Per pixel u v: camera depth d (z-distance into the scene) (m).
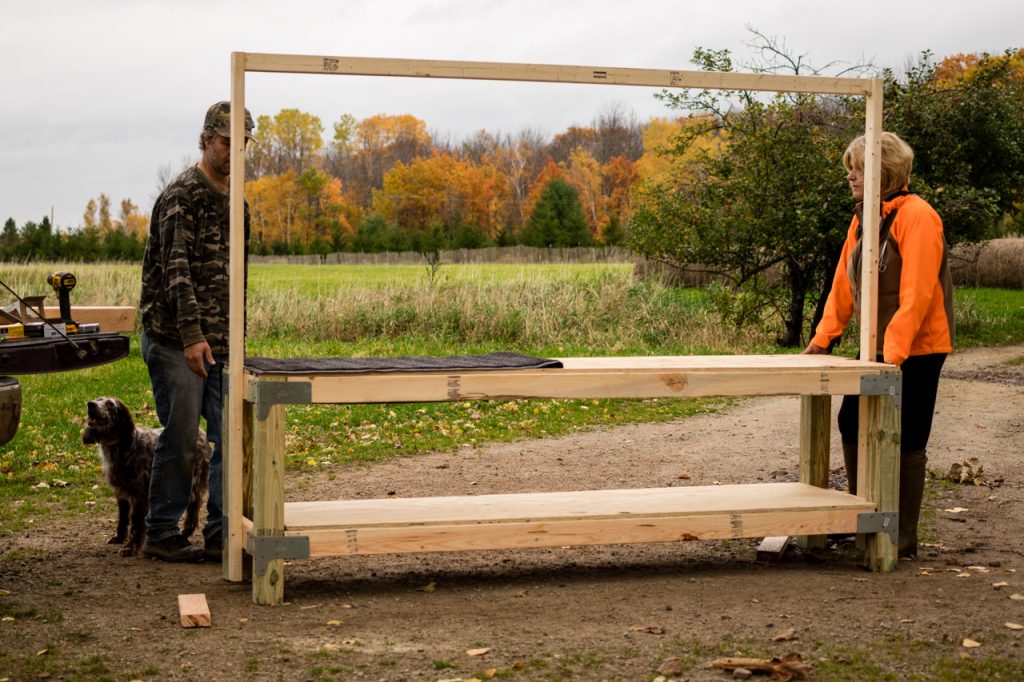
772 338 16.50
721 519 4.43
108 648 3.49
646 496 4.78
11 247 46.12
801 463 5.21
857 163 4.79
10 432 4.05
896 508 4.58
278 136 104.88
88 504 6.16
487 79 4.20
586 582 4.45
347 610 3.99
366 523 4.13
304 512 4.36
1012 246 31.03
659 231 16.70
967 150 16.81
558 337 16.09
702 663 3.33
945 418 9.46
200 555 4.81
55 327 4.85
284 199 92.75
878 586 4.30
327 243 74.19
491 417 9.62
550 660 3.37
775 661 3.27
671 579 4.48
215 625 3.77
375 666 3.31
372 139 107.88
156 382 4.79
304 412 9.54
